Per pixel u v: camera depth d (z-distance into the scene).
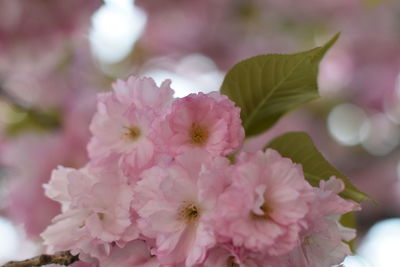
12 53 1.08
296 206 0.61
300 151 0.67
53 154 0.93
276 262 0.62
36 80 1.12
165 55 1.36
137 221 0.63
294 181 0.62
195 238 0.62
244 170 0.61
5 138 1.08
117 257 0.64
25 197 0.92
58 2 1.05
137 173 0.64
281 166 0.62
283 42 1.39
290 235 0.61
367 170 1.38
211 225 0.61
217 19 1.35
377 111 1.44
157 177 0.63
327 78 1.46
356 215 1.30
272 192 0.62
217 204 0.61
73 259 0.65
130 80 0.66
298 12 1.39
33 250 1.06
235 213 0.61
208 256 0.62
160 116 0.64
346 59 1.47
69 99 1.09
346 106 1.44
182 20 1.34
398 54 1.44
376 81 1.44
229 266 0.62
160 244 0.62
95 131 0.67
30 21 1.05
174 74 1.37
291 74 0.68
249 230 0.61
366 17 1.45
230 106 0.64
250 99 0.69
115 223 0.64
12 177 0.98
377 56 1.45
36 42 1.08
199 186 0.62
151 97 0.65
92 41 1.17
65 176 0.67
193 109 0.64
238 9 1.36
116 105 0.66
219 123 0.63
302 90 0.68
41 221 0.92
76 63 1.15
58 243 0.65
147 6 1.27
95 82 1.20
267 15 1.38
